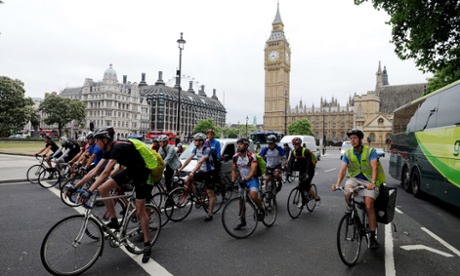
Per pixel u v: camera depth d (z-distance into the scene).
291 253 5.21
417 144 11.45
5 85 51.34
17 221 6.78
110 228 4.80
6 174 13.78
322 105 138.75
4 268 4.34
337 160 34.44
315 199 8.36
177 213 7.20
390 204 5.22
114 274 4.26
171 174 8.84
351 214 4.87
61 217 7.18
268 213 6.88
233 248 5.40
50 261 3.98
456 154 8.16
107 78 105.12
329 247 5.56
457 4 9.61
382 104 111.56
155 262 4.72
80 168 8.55
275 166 8.52
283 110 134.75
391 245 5.76
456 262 4.96
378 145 91.06
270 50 137.38
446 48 11.28
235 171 6.40
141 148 4.75
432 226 7.27
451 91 8.70
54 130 97.62
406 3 10.23
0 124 51.84
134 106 115.44
